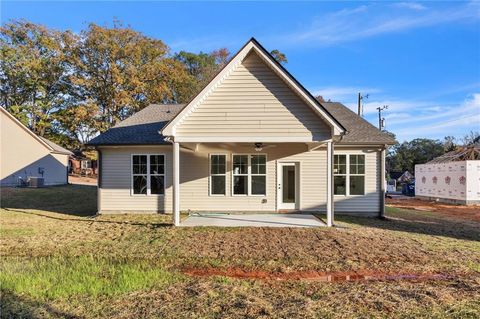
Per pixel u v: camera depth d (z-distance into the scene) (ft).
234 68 41.19
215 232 36.94
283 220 45.14
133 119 63.77
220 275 22.81
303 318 16.03
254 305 17.31
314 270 24.18
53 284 19.81
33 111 142.00
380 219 50.39
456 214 61.93
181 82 145.89
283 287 20.30
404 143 210.18
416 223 47.85
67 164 122.83
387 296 18.86
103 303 17.43
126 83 136.36
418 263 25.98
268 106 41.09
